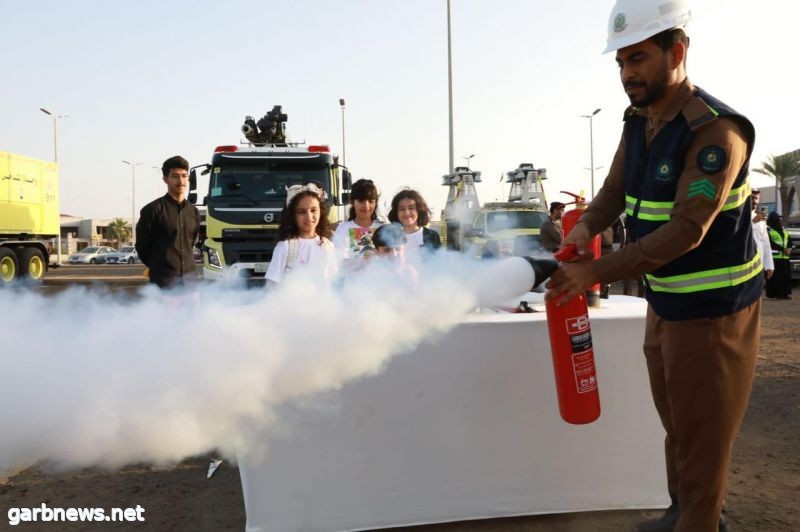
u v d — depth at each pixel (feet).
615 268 6.54
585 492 9.34
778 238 37.63
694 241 6.32
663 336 7.22
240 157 30.91
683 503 7.05
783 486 10.75
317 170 31.50
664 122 6.83
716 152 6.28
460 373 8.86
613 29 6.82
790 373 19.07
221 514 9.87
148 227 13.19
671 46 6.57
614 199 8.36
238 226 30.17
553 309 7.47
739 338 6.81
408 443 8.79
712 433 6.84
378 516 8.78
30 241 53.16
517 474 9.16
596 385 7.70
